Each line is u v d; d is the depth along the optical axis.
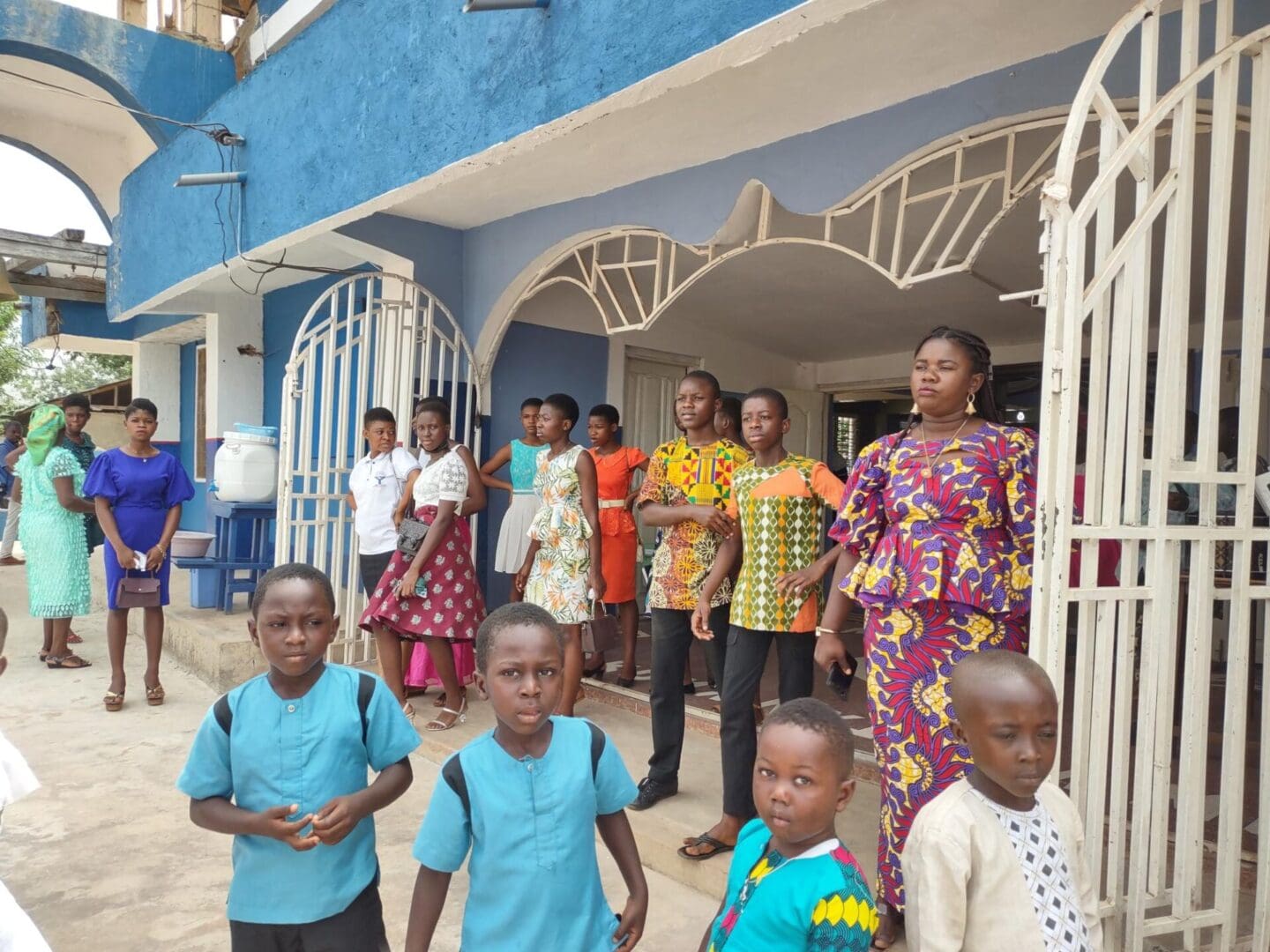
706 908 2.80
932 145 3.45
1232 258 4.75
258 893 1.82
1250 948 2.29
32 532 5.65
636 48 2.84
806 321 7.11
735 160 4.20
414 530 4.19
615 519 4.86
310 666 1.86
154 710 4.91
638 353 7.02
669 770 3.36
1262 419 5.64
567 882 1.67
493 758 1.68
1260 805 2.23
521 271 5.42
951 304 6.35
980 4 2.79
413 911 1.68
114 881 2.99
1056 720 1.45
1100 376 2.09
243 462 6.06
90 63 6.48
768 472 2.88
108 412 12.86
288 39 6.51
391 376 5.48
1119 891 2.15
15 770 1.77
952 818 1.46
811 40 3.03
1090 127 3.21
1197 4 2.10
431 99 3.79
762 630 2.84
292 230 4.84
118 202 8.29
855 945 1.38
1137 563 2.15
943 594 2.13
